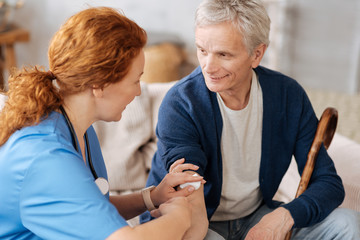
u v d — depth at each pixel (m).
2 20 3.49
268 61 4.62
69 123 1.00
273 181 1.50
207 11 1.18
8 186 0.92
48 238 0.90
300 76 4.72
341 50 4.62
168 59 3.79
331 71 4.71
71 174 0.89
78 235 0.87
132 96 1.05
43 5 3.97
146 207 1.28
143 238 0.90
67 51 0.96
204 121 1.36
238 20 1.18
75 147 1.01
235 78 1.26
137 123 2.03
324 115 1.44
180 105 1.35
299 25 4.52
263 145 1.44
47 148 0.91
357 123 3.88
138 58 1.02
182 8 4.32
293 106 1.44
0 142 0.96
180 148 1.30
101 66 0.96
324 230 1.36
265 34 1.24
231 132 1.42
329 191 1.37
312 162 1.41
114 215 0.89
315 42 4.60
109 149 1.99
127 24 1.00
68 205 0.88
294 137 1.46
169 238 0.97
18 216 0.94
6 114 0.97
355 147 1.86
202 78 1.38
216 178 1.40
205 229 1.19
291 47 4.58
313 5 4.48
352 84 4.70
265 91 1.41
